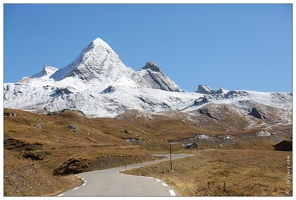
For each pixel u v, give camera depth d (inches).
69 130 5032.0
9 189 712.4
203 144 6889.8
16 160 1194.6
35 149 3277.6
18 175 840.9
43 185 877.8
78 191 770.2
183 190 701.9
